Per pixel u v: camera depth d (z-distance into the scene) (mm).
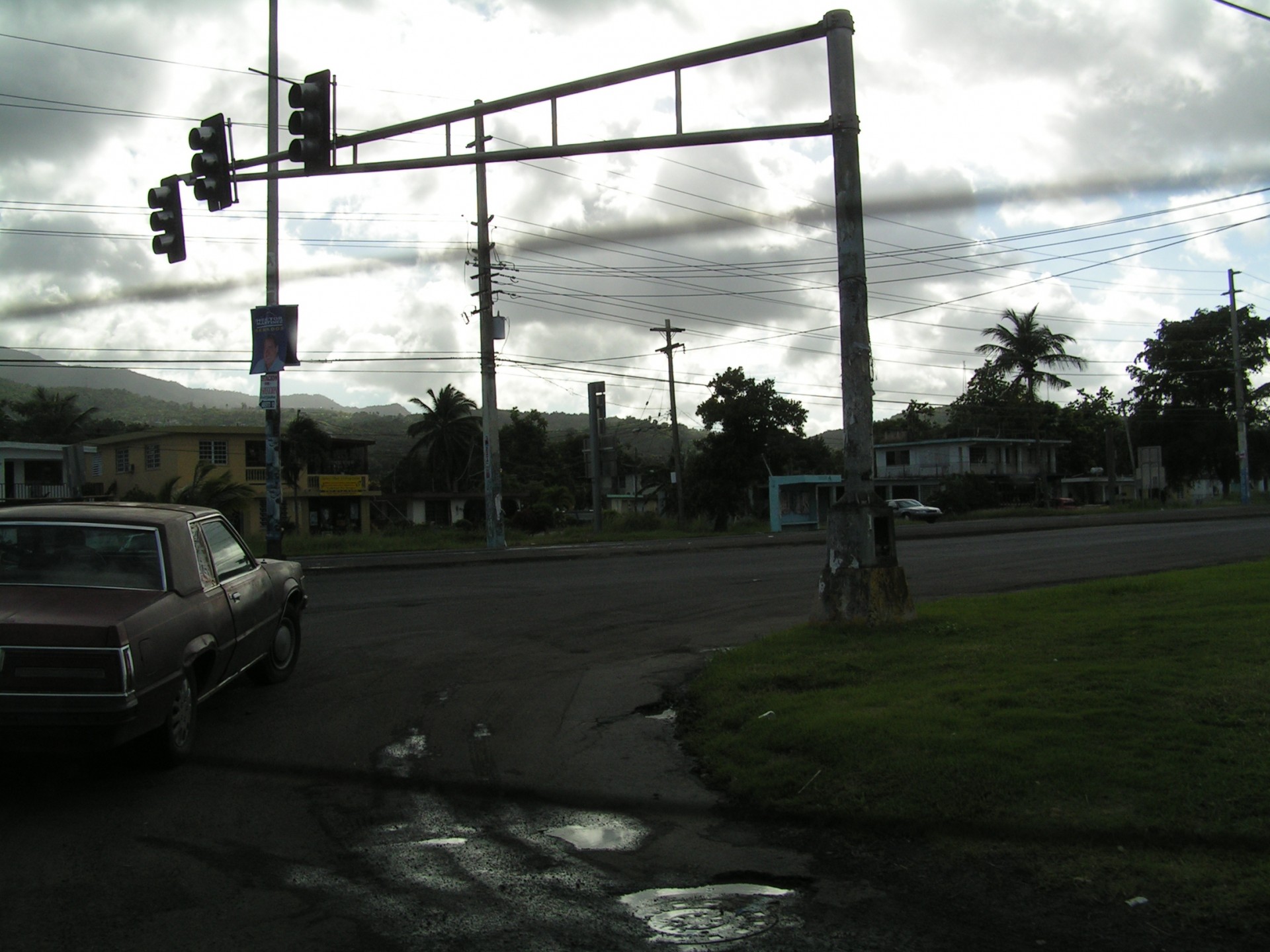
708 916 3887
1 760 6117
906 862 4348
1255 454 64125
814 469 63062
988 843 4422
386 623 11781
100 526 6078
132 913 3900
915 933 3684
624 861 4508
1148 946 3492
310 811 5234
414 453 69062
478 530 39562
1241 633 8133
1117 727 5555
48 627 5047
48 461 39812
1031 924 3709
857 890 4109
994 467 67438
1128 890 3879
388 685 8328
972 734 5574
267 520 20828
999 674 7113
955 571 16859
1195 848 4172
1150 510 53594
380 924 3820
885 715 6098
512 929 3771
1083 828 4379
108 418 73250
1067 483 76000
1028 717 5836
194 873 4332
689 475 48594
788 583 15891
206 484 29766
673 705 7637
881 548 9680
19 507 6262
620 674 8727
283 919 3855
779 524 45156
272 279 20969
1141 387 66062
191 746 6188
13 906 3965
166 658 5605
